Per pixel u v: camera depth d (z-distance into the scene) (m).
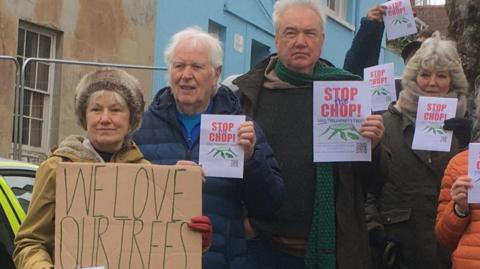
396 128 4.86
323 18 4.45
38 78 11.64
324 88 4.25
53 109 11.87
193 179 3.51
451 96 4.84
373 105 5.30
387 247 4.76
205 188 4.01
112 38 12.51
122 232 3.43
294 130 4.40
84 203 3.41
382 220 4.82
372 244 4.82
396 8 5.54
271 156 4.18
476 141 4.05
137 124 3.63
